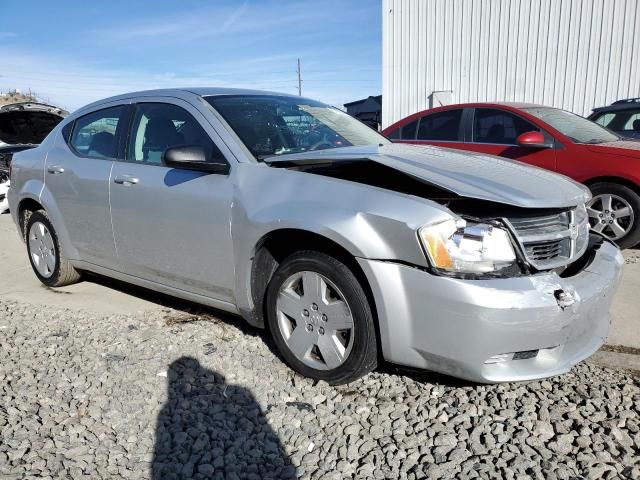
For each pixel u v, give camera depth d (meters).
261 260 3.17
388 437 2.56
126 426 2.68
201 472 2.34
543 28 12.39
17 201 4.94
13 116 10.21
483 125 6.69
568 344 2.75
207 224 3.31
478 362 2.51
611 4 11.52
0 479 2.29
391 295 2.62
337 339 2.91
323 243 2.92
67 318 4.16
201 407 2.83
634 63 11.48
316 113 4.14
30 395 2.98
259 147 3.40
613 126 7.79
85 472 2.35
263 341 3.57
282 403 2.85
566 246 2.84
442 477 2.28
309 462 2.39
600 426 2.60
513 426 2.62
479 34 13.23
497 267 2.56
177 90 3.88
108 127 4.17
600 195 5.71
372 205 2.70
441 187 2.71
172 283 3.71
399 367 3.15
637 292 4.45
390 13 14.43
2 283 5.22
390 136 7.51
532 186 2.87
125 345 3.59
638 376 3.09
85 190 4.12
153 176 3.63
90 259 4.36
